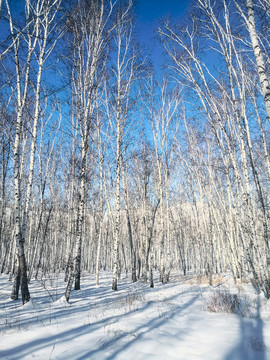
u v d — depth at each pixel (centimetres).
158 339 498
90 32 1110
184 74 1149
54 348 423
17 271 980
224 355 429
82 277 2017
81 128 1043
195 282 1573
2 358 370
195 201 2273
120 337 496
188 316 708
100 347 442
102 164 1631
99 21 1155
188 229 2939
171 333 546
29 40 970
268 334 539
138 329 555
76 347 434
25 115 1353
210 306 807
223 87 1204
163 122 1599
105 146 1634
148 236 1853
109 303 886
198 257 2519
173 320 656
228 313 743
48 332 513
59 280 1775
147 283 1639
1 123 1459
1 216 1677
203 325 624
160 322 625
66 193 2289
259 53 534
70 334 507
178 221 2866
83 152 1022
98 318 653
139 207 2255
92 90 1045
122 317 668
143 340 486
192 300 961
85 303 892
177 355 429
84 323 598
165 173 1625
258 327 594
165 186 1688
